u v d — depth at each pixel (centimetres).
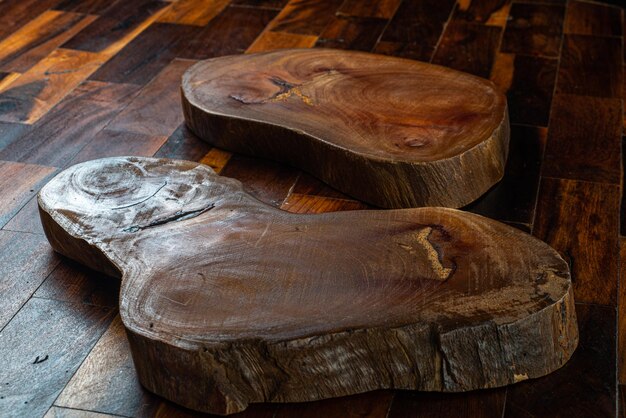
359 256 60
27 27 114
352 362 55
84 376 59
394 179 73
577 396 57
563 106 93
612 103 93
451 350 54
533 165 81
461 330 54
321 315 55
